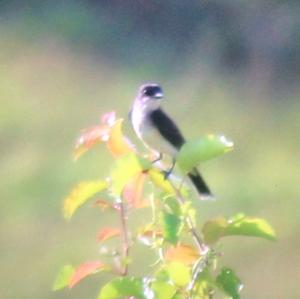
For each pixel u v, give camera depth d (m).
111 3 21.08
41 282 14.20
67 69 19.73
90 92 19.08
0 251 14.61
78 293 12.95
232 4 20.36
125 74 19.55
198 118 18.12
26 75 19.52
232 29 20.08
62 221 15.11
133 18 20.84
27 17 20.98
